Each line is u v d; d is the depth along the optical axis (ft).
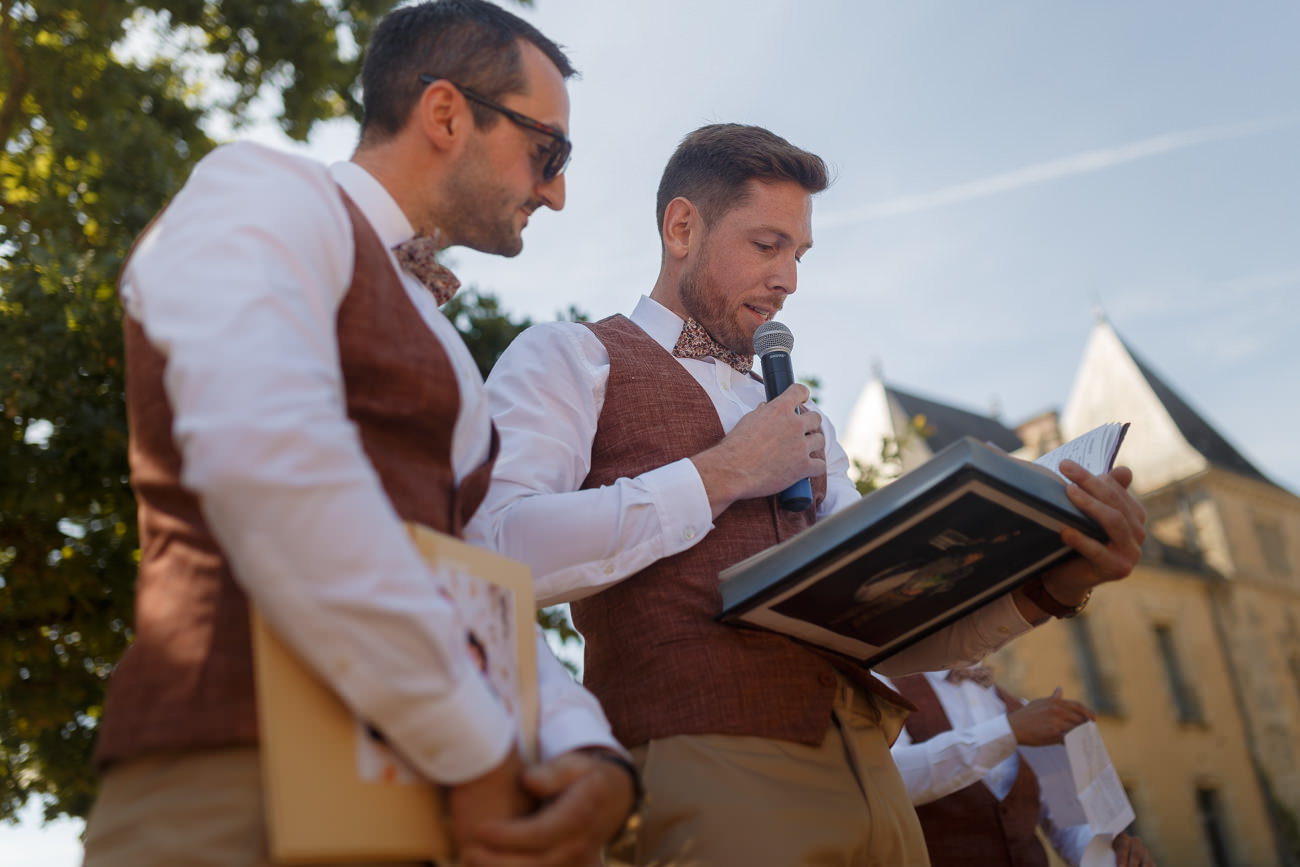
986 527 4.62
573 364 5.89
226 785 2.90
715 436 5.95
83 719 23.04
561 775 3.15
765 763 4.93
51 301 19.06
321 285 3.34
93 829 3.01
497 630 3.51
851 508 4.57
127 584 22.76
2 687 21.89
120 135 23.25
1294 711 79.25
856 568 4.66
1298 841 73.92
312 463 2.78
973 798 10.26
